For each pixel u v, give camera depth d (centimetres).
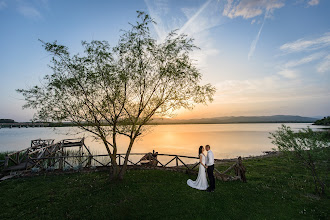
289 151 951
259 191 927
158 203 792
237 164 1123
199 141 4250
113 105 1001
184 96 1092
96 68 996
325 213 702
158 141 4316
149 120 1093
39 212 737
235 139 4672
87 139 4672
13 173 1245
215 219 676
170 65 1037
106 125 1045
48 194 905
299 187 991
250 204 784
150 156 1581
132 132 1078
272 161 1747
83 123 1019
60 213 726
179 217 689
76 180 1100
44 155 1923
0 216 707
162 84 1084
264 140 4353
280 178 1167
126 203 792
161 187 974
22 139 4778
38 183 1062
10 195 896
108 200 826
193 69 1051
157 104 1095
